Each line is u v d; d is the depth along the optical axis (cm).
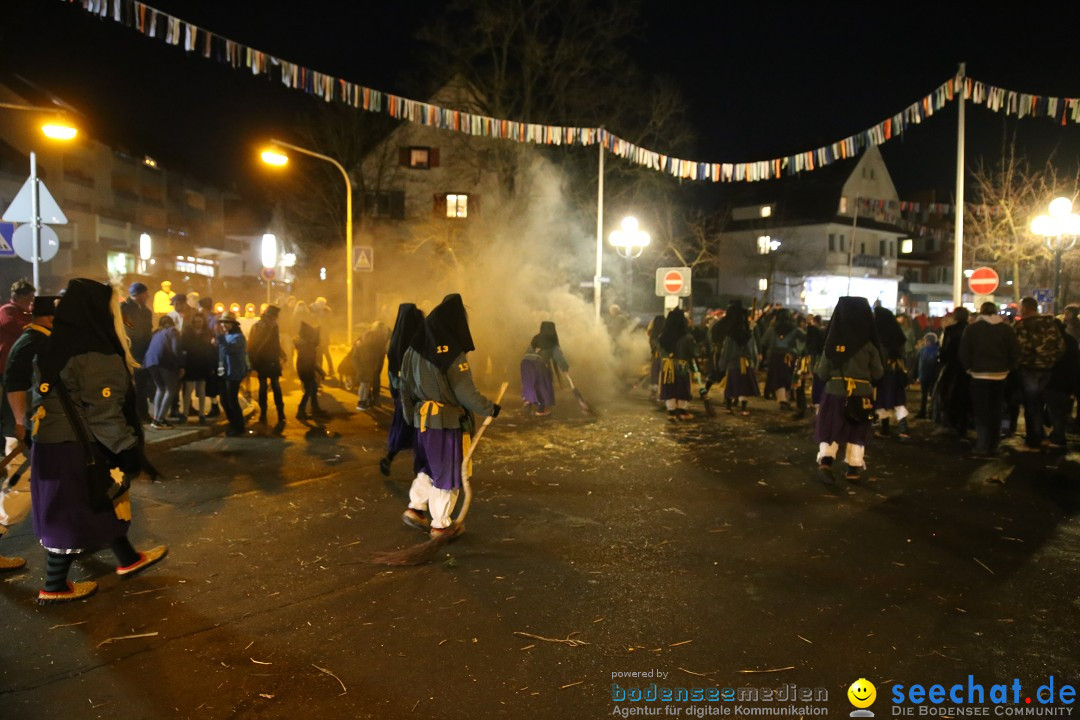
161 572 530
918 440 1074
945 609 478
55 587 475
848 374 791
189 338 1077
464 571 537
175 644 423
